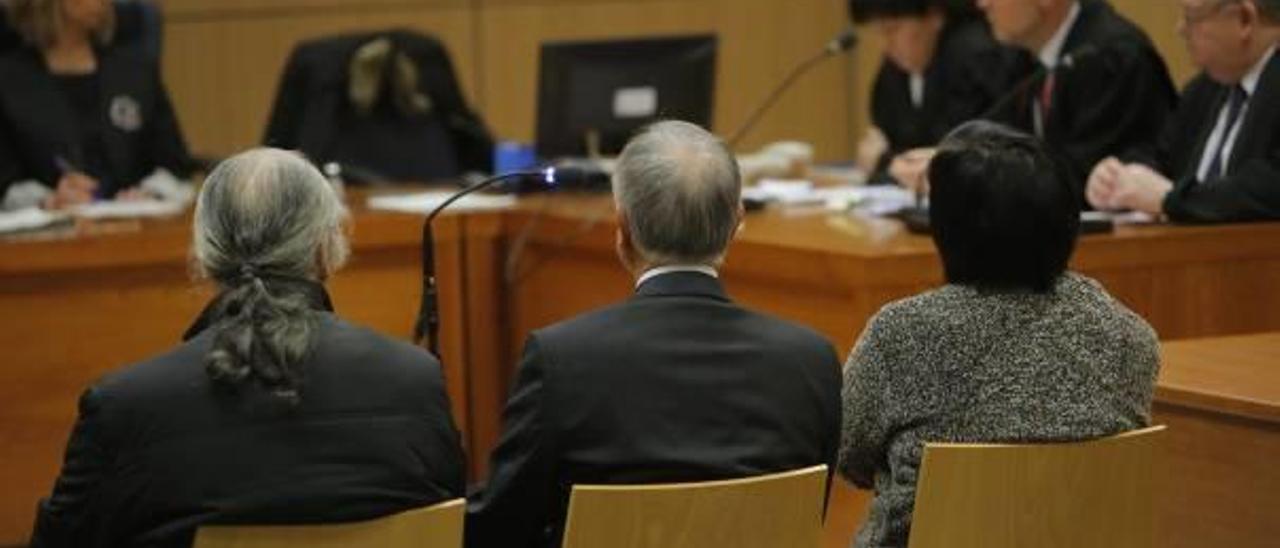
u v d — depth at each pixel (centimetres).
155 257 638
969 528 360
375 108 823
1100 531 369
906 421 375
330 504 330
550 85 776
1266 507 409
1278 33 588
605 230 651
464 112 848
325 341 340
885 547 377
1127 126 670
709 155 367
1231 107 612
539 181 736
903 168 654
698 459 352
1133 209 601
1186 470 426
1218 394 412
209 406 330
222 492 327
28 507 638
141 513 328
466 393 704
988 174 372
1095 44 671
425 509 330
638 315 361
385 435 336
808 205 676
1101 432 368
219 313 340
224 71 1094
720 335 363
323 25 1114
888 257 533
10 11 753
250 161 350
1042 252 373
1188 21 600
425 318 422
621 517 337
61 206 711
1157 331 570
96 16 754
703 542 343
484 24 1150
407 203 711
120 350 643
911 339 376
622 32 1184
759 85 1220
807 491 349
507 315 709
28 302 630
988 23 758
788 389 364
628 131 764
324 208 349
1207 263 574
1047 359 371
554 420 351
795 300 573
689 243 364
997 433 368
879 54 1200
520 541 365
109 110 766
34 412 635
